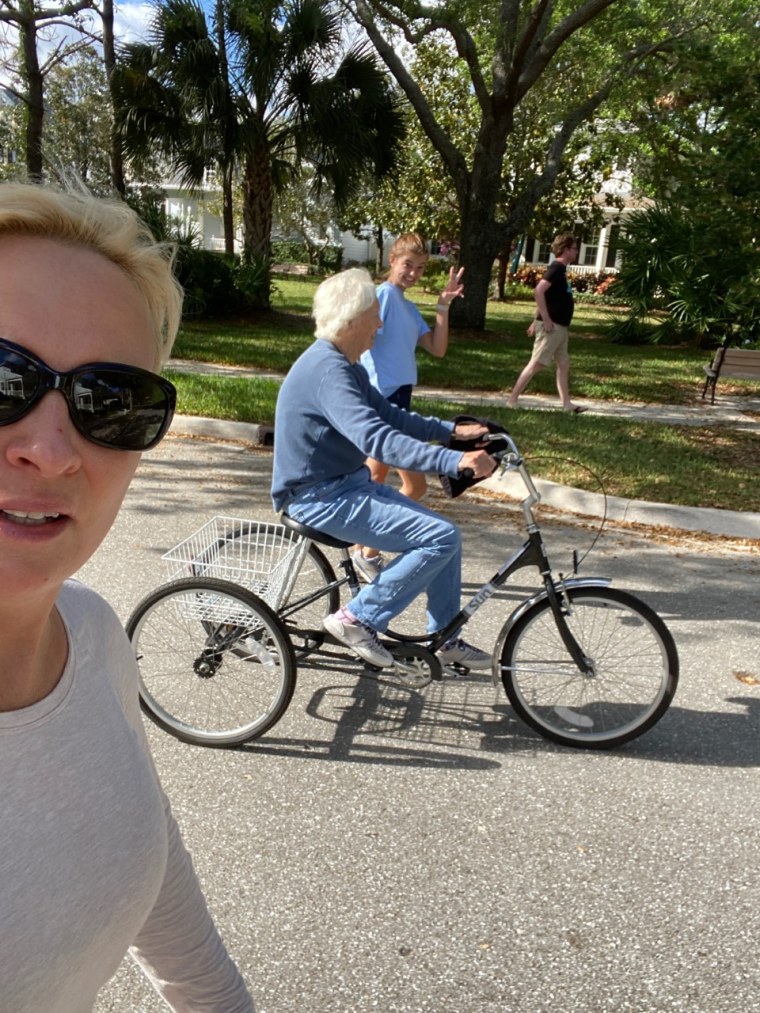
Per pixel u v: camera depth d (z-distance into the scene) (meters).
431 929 2.48
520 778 3.22
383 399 3.66
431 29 14.43
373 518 3.37
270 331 15.79
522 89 15.43
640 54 13.64
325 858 2.76
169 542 5.41
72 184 0.95
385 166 16.83
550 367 13.17
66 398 0.80
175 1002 1.16
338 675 3.93
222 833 2.87
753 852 2.86
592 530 6.04
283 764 3.27
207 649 3.43
